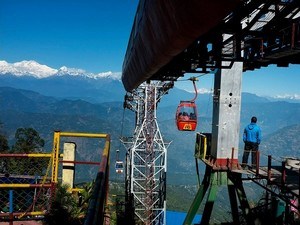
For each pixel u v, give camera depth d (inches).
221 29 225.5
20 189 285.9
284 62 351.3
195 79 484.7
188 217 492.1
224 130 461.7
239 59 276.2
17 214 268.8
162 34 163.2
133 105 1391.5
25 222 269.1
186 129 592.4
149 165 1302.9
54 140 287.1
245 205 458.3
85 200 296.4
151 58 220.4
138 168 1305.4
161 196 1267.2
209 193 460.4
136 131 1395.2
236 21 222.7
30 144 1429.6
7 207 283.3
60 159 310.5
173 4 127.6
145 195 1254.9
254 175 375.9
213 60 278.2
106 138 263.3
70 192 309.0
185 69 331.3
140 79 343.6
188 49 283.0
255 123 466.9
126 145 1392.7
